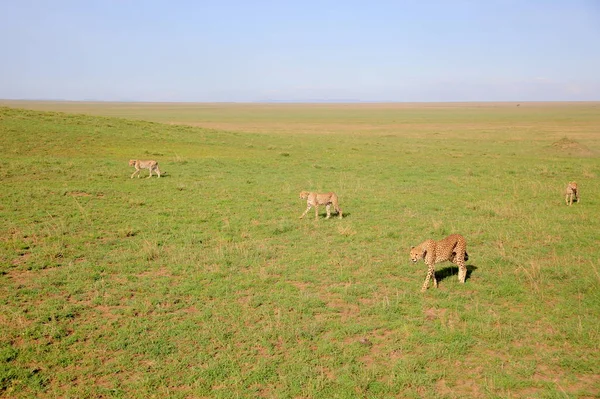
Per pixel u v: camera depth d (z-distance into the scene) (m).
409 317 8.08
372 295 9.04
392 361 6.74
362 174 24.73
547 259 11.12
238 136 40.69
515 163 30.09
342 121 82.31
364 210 16.41
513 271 10.34
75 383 6.13
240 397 5.88
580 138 46.22
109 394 5.91
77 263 10.24
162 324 7.68
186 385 6.15
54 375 6.27
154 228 13.20
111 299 8.45
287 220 14.62
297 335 7.40
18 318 7.47
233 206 16.45
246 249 11.55
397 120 85.19
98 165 23.19
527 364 6.64
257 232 13.26
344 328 7.63
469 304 8.66
